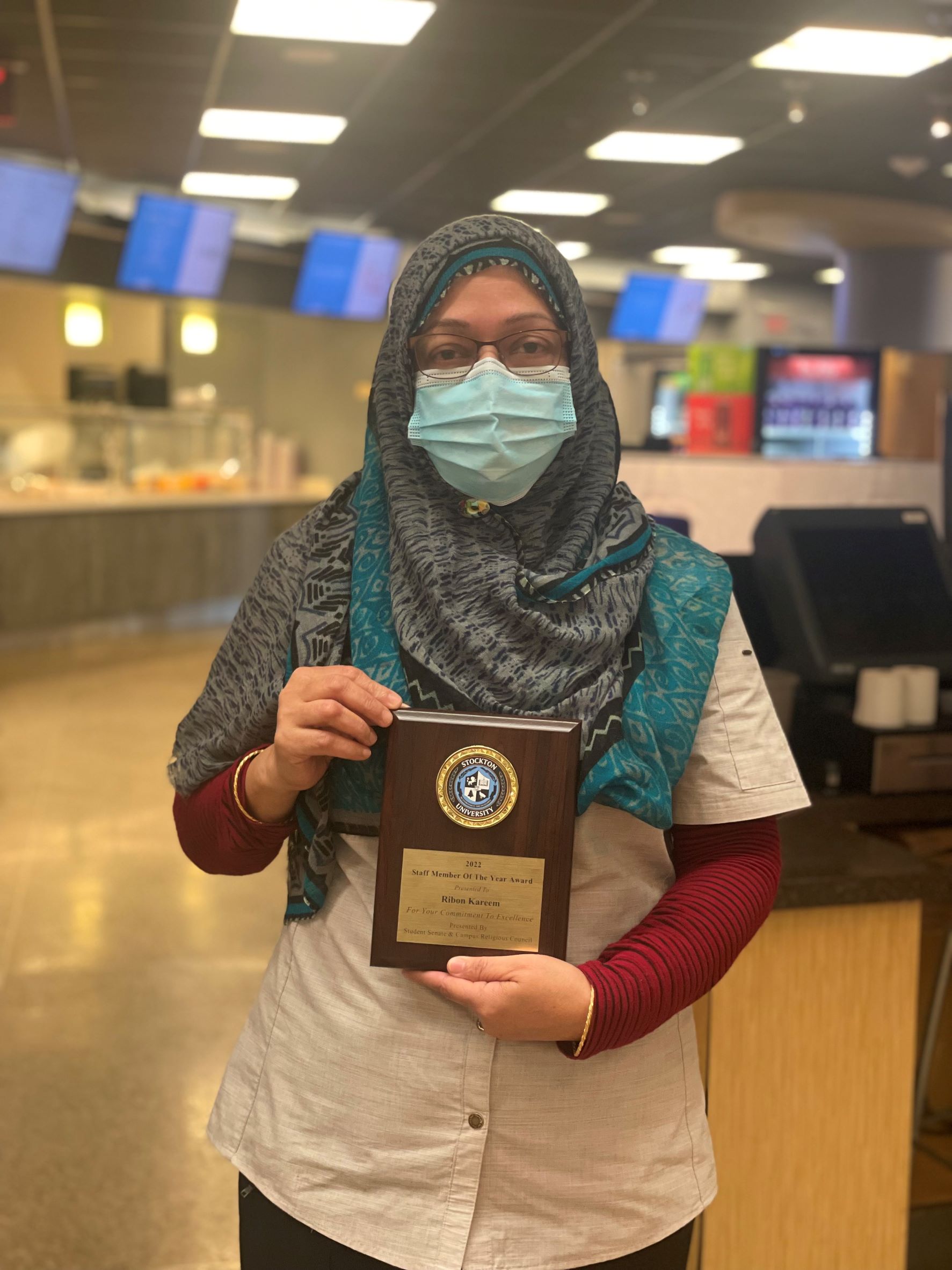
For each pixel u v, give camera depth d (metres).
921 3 5.92
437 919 1.00
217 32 6.54
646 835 1.09
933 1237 2.16
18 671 7.97
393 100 7.82
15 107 7.28
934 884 1.80
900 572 2.59
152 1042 3.18
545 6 6.03
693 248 13.40
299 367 13.39
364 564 1.11
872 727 2.32
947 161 9.34
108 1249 2.34
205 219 10.72
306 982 1.11
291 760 1.01
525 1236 1.04
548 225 12.21
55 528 8.82
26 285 10.10
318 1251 1.07
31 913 4.04
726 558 2.60
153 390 11.41
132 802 5.27
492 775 0.99
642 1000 0.98
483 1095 1.04
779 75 7.15
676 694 1.05
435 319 1.10
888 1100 1.85
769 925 1.78
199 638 9.52
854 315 10.77
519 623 1.03
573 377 1.12
